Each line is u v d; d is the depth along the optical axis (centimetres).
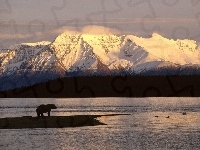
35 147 14500
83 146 14888
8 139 15762
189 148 14712
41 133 17150
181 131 18812
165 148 14675
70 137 16462
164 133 18112
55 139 15962
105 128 19300
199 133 18238
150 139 16388
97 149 14388
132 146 14975
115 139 16300
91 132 17900
